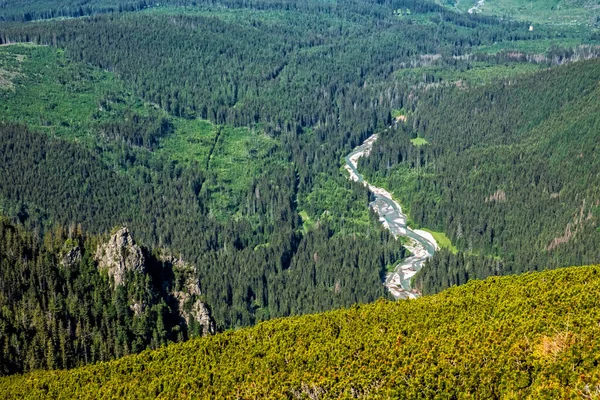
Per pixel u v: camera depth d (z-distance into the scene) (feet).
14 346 598.34
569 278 586.04
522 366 421.59
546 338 446.19
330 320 586.04
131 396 498.69
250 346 560.20
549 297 524.11
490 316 529.04
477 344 459.73
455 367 432.25
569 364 407.23
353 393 443.32
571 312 485.15
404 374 443.73
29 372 583.17
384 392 430.20
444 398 413.18
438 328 517.55
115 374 550.36
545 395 379.14
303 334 566.77
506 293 570.46
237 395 461.37
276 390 459.32
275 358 517.55
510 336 461.37
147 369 549.13
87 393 518.37
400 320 556.10
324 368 486.38
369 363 475.31
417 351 475.72
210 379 504.84
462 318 533.14
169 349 580.71
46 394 532.73
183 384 498.69
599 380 374.84
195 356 560.20
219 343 577.84
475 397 408.67
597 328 439.22
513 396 391.04
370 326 557.33
